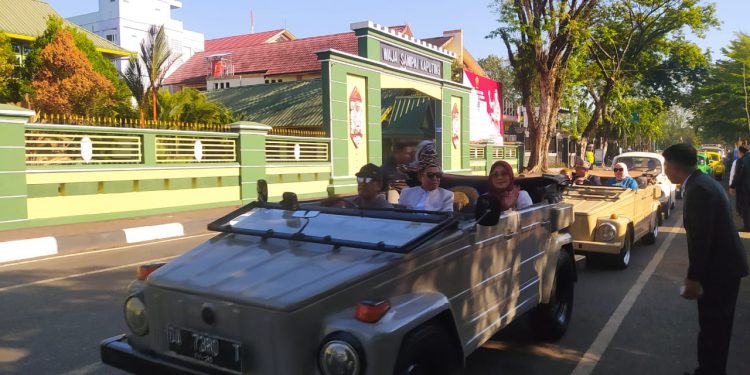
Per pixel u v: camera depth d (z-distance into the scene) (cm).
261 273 311
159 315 325
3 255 891
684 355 500
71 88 1858
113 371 445
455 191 555
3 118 1066
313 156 1822
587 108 3531
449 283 359
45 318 582
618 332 562
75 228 1114
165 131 1391
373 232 347
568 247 566
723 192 381
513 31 2716
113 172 1280
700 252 375
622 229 807
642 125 3991
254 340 287
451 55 2477
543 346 521
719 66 4184
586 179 1081
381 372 272
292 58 3122
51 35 2016
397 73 2117
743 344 528
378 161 2053
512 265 441
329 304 290
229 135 1561
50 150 1191
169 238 1149
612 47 3356
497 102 3341
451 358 330
